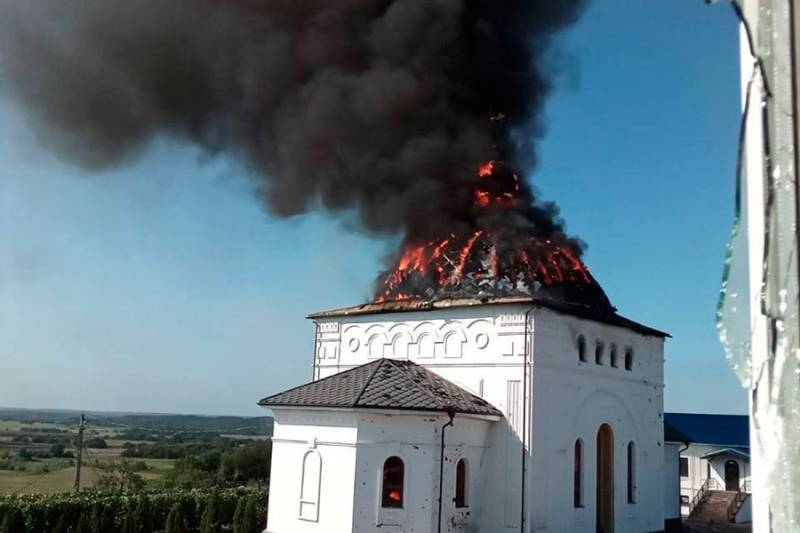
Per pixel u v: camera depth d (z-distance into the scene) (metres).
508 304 23.89
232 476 62.31
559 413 24.30
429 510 21.39
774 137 2.90
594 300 27.78
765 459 2.91
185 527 30.44
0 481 70.50
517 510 22.62
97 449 106.88
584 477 25.19
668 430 37.28
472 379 24.41
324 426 22.00
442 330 25.41
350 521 20.78
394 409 21.31
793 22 2.89
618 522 26.47
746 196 3.09
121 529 28.48
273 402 23.03
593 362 26.41
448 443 22.20
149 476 64.56
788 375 2.81
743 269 3.09
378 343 26.86
